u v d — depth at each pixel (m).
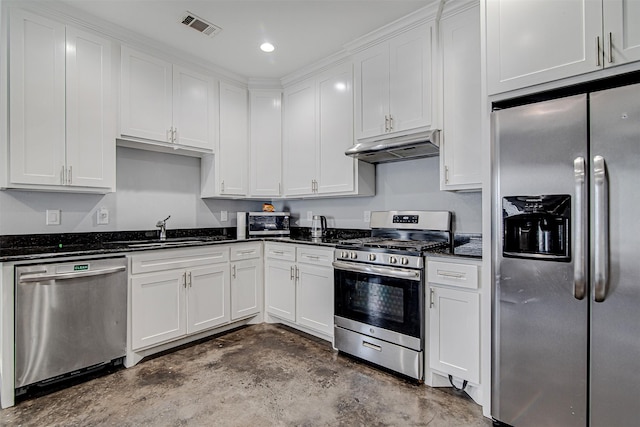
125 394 1.99
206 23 2.49
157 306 2.49
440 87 2.33
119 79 2.59
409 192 2.85
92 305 2.17
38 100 2.17
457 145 2.25
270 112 3.54
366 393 2.01
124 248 2.36
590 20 1.46
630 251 1.34
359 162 2.92
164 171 3.18
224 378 2.18
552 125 1.52
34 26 2.16
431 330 2.10
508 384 1.66
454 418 1.77
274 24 2.51
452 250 2.23
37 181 2.17
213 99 3.22
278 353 2.59
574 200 1.46
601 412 1.42
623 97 1.35
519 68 1.65
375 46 2.66
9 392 1.85
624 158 1.35
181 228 3.30
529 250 1.63
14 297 1.88
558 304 1.51
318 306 2.79
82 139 2.37
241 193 3.43
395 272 2.20
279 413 1.80
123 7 2.28
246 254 3.15
